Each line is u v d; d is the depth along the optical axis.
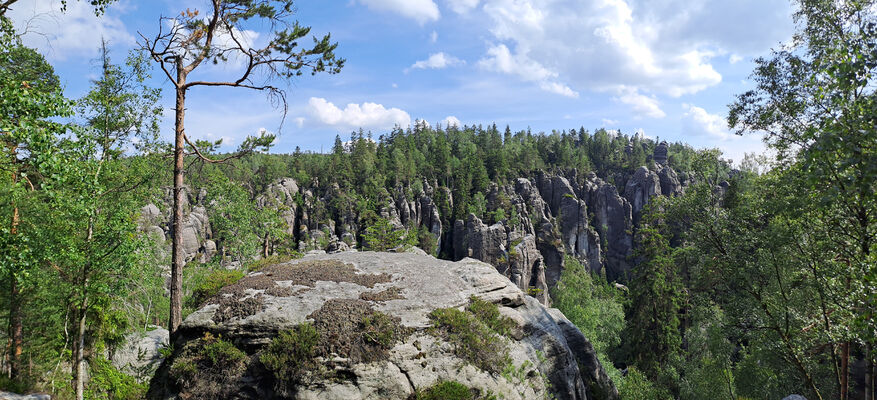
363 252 22.81
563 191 139.62
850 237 18.41
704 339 29.97
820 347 23.70
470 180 137.88
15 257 14.29
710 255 26.59
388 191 131.62
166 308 32.94
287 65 19.25
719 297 27.11
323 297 15.69
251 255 42.56
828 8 17.88
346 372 13.06
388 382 13.12
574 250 128.25
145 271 22.16
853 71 9.42
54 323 20.70
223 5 18.25
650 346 49.59
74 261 17.00
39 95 11.16
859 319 11.03
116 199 19.17
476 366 14.62
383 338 13.98
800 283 21.75
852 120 8.83
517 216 122.62
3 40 12.45
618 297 82.06
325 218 120.50
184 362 13.56
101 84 19.33
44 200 16.92
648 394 27.38
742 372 28.95
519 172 155.38
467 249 112.25
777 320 22.72
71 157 13.98
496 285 19.69
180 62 17.75
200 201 89.12
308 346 13.19
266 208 46.31
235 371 13.34
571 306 67.88
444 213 130.12
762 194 24.70
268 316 14.31
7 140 14.17
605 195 135.88
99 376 20.08
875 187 8.60
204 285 18.50
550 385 17.61
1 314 19.30
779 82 20.42
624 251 128.75
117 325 22.98
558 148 178.75
